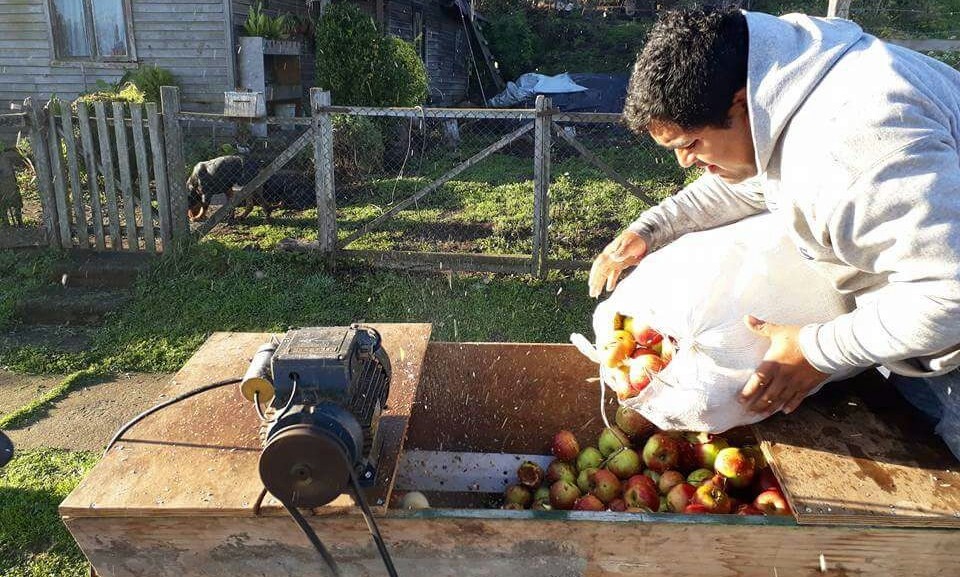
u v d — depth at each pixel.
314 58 14.59
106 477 2.06
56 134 6.70
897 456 2.10
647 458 2.76
